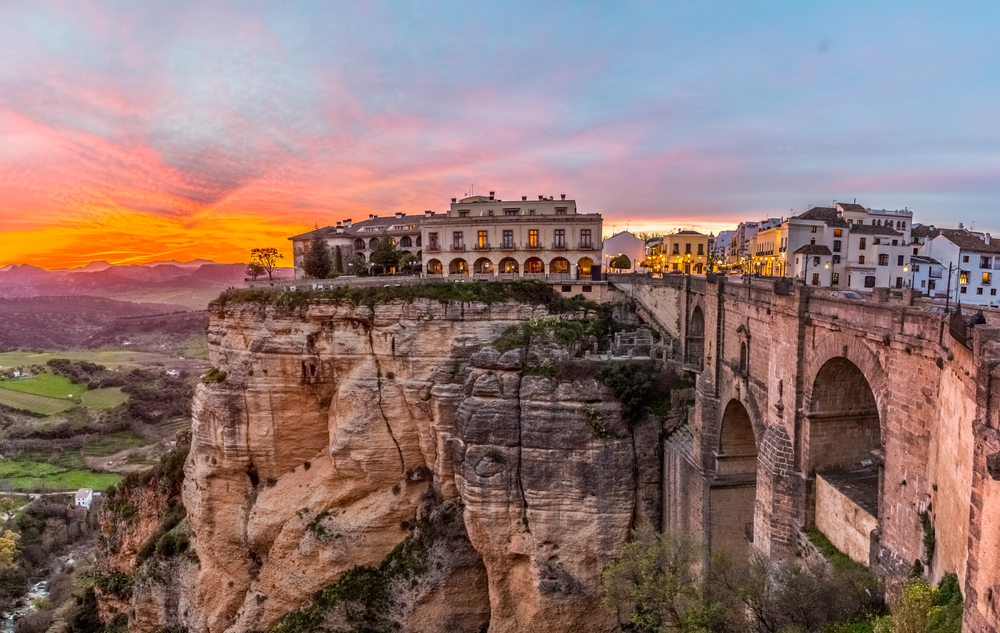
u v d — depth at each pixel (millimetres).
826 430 31797
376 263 94438
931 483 22562
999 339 17703
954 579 19719
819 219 88688
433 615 53406
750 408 39000
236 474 61562
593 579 49906
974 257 84312
